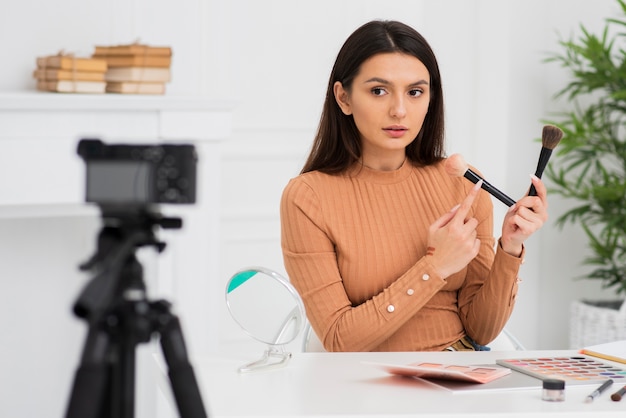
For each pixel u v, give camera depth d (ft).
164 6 11.75
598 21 14.73
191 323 10.55
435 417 4.95
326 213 7.25
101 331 3.38
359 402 5.21
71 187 9.78
